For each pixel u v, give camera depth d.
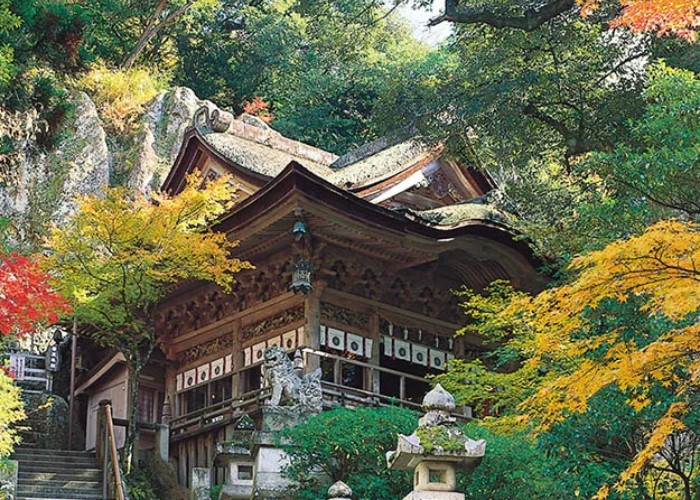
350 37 31.98
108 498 19.91
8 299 15.99
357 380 25.00
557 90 27.06
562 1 25.08
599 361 10.84
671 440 13.00
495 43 27.69
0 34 16.67
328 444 16.89
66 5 17.39
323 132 50.09
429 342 25.92
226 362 25.25
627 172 19.58
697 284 9.85
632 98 26.30
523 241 24.62
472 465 10.79
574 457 13.08
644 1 13.96
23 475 20.66
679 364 10.66
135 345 22.86
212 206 22.03
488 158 29.75
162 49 50.97
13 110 17.75
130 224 21.00
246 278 24.78
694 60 25.64
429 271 25.23
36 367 30.70
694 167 18.47
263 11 53.78
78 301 22.52
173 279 22.48
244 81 52.19
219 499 18.73
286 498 17.66
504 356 19.56
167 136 42.34
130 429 21.92
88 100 39.69
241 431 19.72
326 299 23.92
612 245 9.95
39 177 36.56
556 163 32.31
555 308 11.01
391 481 16.56
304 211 22.12
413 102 27.62
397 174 26.77
